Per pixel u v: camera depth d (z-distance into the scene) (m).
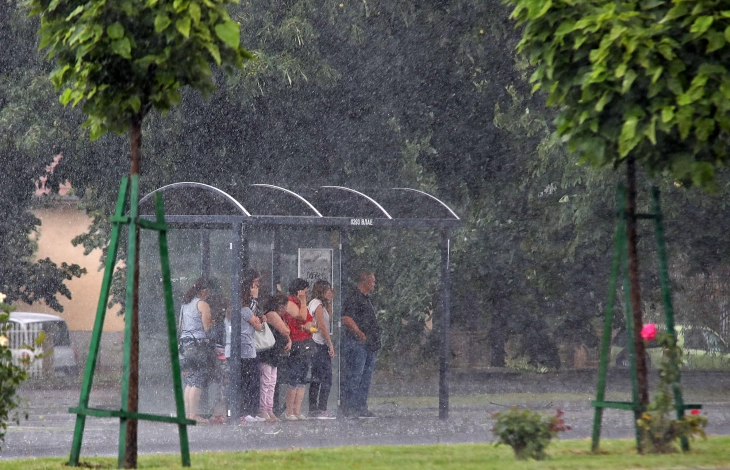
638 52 24.81
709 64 25.00
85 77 25.27
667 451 28.08
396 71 74.31
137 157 26.22
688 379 73.69
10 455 37.81
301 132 73.62
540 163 73.69
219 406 50.34
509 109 75.44
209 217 47.72
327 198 55.56
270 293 53.91
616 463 25.91
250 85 65.62
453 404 61.62
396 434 45.62
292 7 67.44
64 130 68.81
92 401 64.19
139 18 24.23
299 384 51.00
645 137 26.69
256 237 54.28
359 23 69.94
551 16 26.44
